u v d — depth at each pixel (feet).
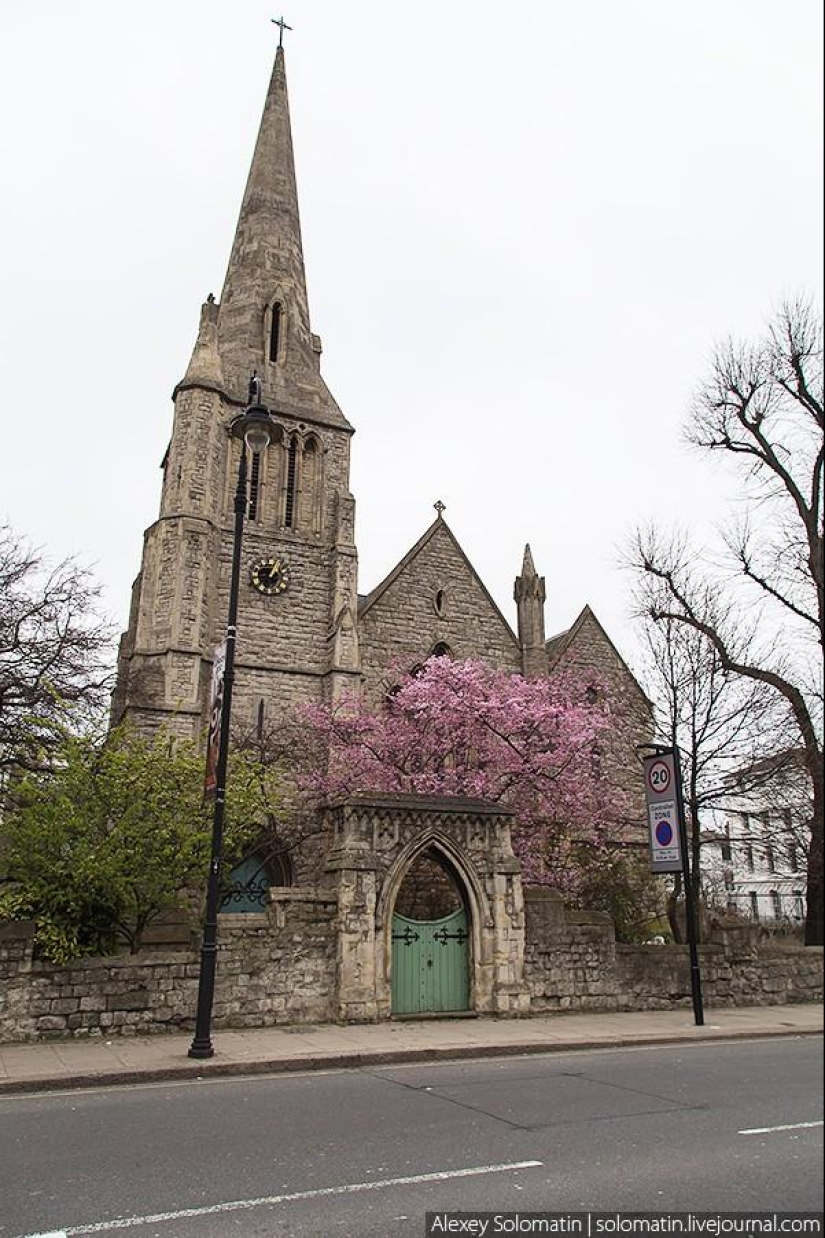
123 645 117.29
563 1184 21.95
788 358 86.38
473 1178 22.84
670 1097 32.89
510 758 85.51
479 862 59.88
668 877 91.86
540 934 60.59
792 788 83.97
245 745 89.04
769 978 67.92
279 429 52.54
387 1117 30.42
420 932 58.08
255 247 132.36
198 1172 23.99
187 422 108.78
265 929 53.72
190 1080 39.32
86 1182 23.27
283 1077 39.96
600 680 116.98
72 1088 37.42
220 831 46.14
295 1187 22.54
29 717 63.36
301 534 113.29
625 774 100.73
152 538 105.60
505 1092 34.88
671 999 63.62
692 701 81.05
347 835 57.26
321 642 109.29
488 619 119.14
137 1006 49.65
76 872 51.44
